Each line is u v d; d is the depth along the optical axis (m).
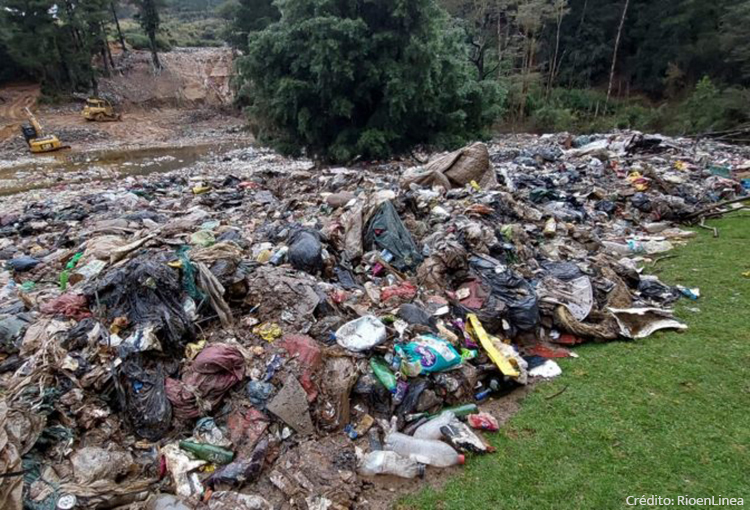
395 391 4.11
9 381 3.91
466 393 4.35
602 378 4.64
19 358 4.26
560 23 34.16
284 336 4.44
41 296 5.59
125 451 3.55
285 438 3.71
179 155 25.45
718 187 10.72
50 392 3.68
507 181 10.34
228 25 35.59
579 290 5.72
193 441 3.63
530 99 31.94
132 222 8.89
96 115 31.83
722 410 4.11
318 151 18.62
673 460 3.59
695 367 4.71
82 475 3.23
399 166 16.39
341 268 6.10
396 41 15.94
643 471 3.51
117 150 26.89
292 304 4.82
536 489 3.40
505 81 31.11
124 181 16.77
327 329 4.60
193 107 38.03
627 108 30.88
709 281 6.59
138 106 36.31
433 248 6.41
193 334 4.43
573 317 5.38
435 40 15.88
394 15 15.05
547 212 8.41
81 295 4.85
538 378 4.70
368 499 3.36
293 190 11.90
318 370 4.11
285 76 16.20
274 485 3.37
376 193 7.84
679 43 30.62
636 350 5.09
